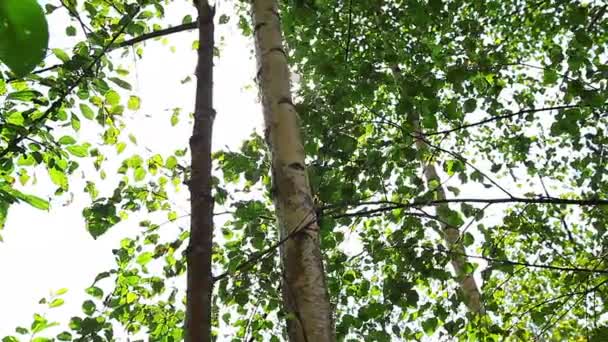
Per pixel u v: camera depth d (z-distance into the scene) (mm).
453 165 3508
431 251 3586
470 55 3861
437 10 3904
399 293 3488
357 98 3500
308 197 2273
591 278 4055
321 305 2021
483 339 3781
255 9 2832
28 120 3039
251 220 3570
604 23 4742
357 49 4469
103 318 3582
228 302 3502
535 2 5477
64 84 3121
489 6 5566
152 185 4043
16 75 483
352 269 4117
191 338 1617
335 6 4418
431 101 3254
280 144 2387
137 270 3832
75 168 3680
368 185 3574
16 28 472
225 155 3705
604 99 3281
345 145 3359
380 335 3721
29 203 2281
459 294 3645
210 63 2178
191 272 1739
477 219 3316
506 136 5180
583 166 4656
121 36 3477
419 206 3184
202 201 1860
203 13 2275
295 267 2086
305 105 3311
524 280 5969
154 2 3627
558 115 3615
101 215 3611
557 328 5199
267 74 2600
